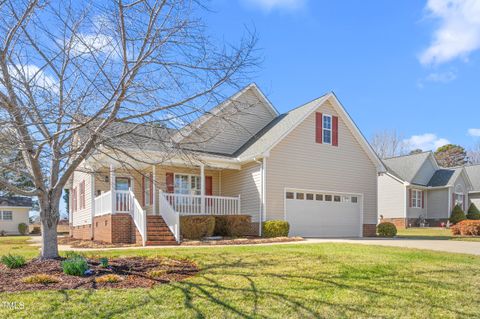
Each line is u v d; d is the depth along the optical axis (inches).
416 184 1326.3
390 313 212.2
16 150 275.9
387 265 327.6
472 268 326.0
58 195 317.4
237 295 233.1
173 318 196.2
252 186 712.4
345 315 207.3
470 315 213.5
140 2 266.4
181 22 273.7
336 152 776.9
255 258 354.0
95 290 233.8
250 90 820.0
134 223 585.9
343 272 297.1
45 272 275.0
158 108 273.0
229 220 652.7
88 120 259.9
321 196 754.2
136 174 738.2
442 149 2294.5
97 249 450.0
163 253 382.9
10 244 641.6
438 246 510.0
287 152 716.7
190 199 688.4
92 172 330.6
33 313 195.6
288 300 227.1
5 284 245.0
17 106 251.0
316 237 725.9
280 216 695.7
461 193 1413.6
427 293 249.4
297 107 821.9
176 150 311.7
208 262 333.1
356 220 794.2
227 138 779.4
